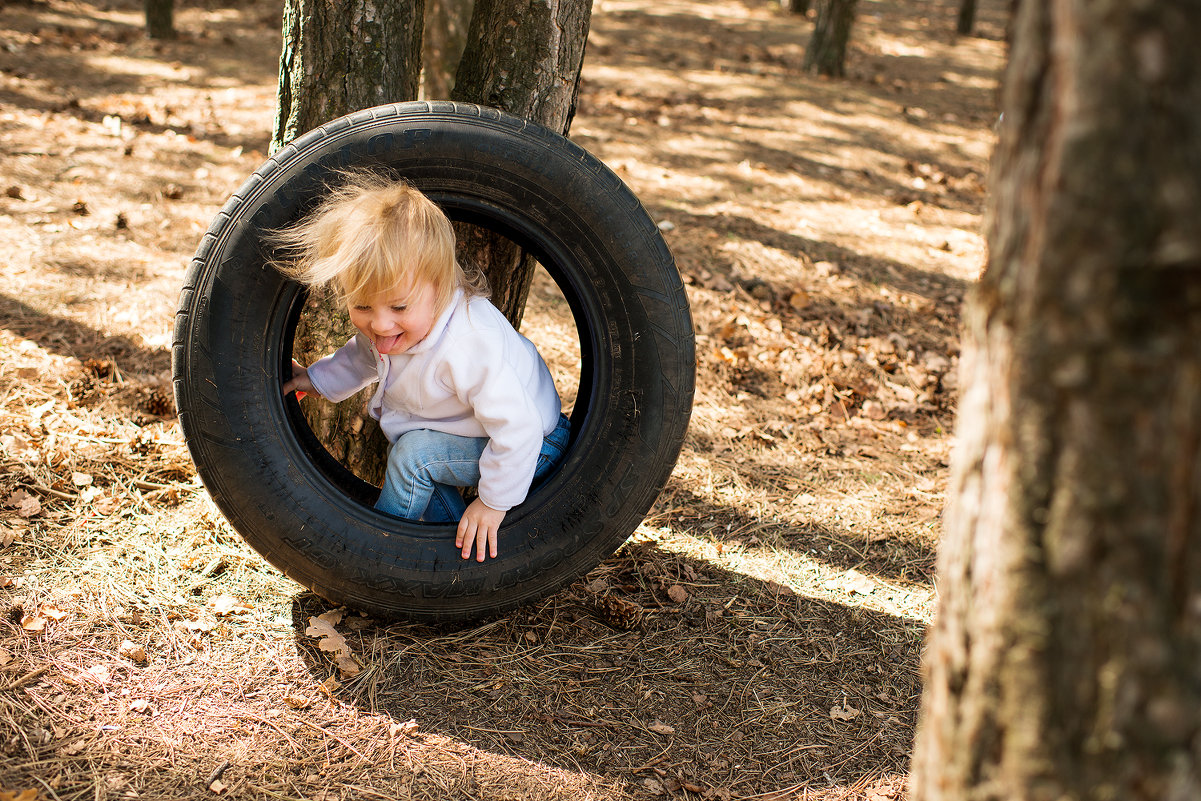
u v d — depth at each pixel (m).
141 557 2.64
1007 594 1.11
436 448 2.47
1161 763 1.06
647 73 10.75
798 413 4.03
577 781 2.11
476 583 2.43
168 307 4.10
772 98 9.95
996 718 1.15
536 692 2.37
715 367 4.26
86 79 7.91
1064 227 0.98
